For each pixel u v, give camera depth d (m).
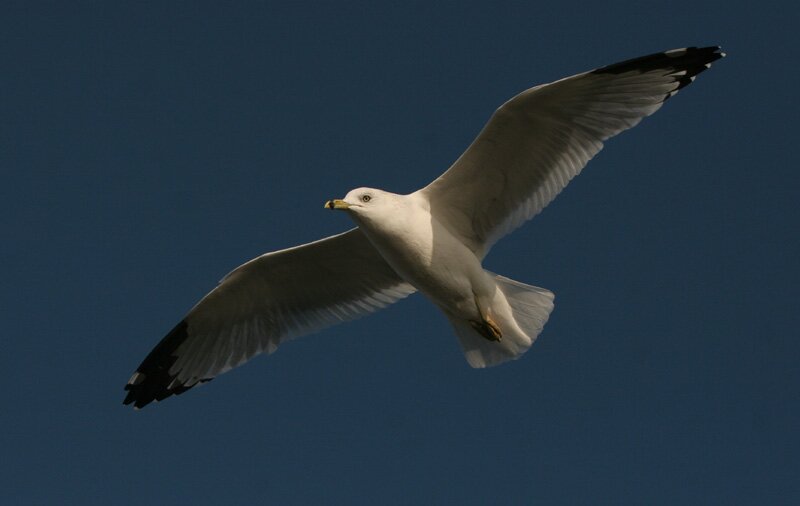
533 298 13.73
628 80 12.88
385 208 13.23
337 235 14.37
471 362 14.10
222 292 15.15
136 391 16.02
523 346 13.80
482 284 13.55
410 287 15.16
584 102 12.98
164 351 15.84
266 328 15.62
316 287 15.27
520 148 13.27
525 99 12.73
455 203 13.70
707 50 12.73
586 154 13.26
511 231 13.78
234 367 15.72
